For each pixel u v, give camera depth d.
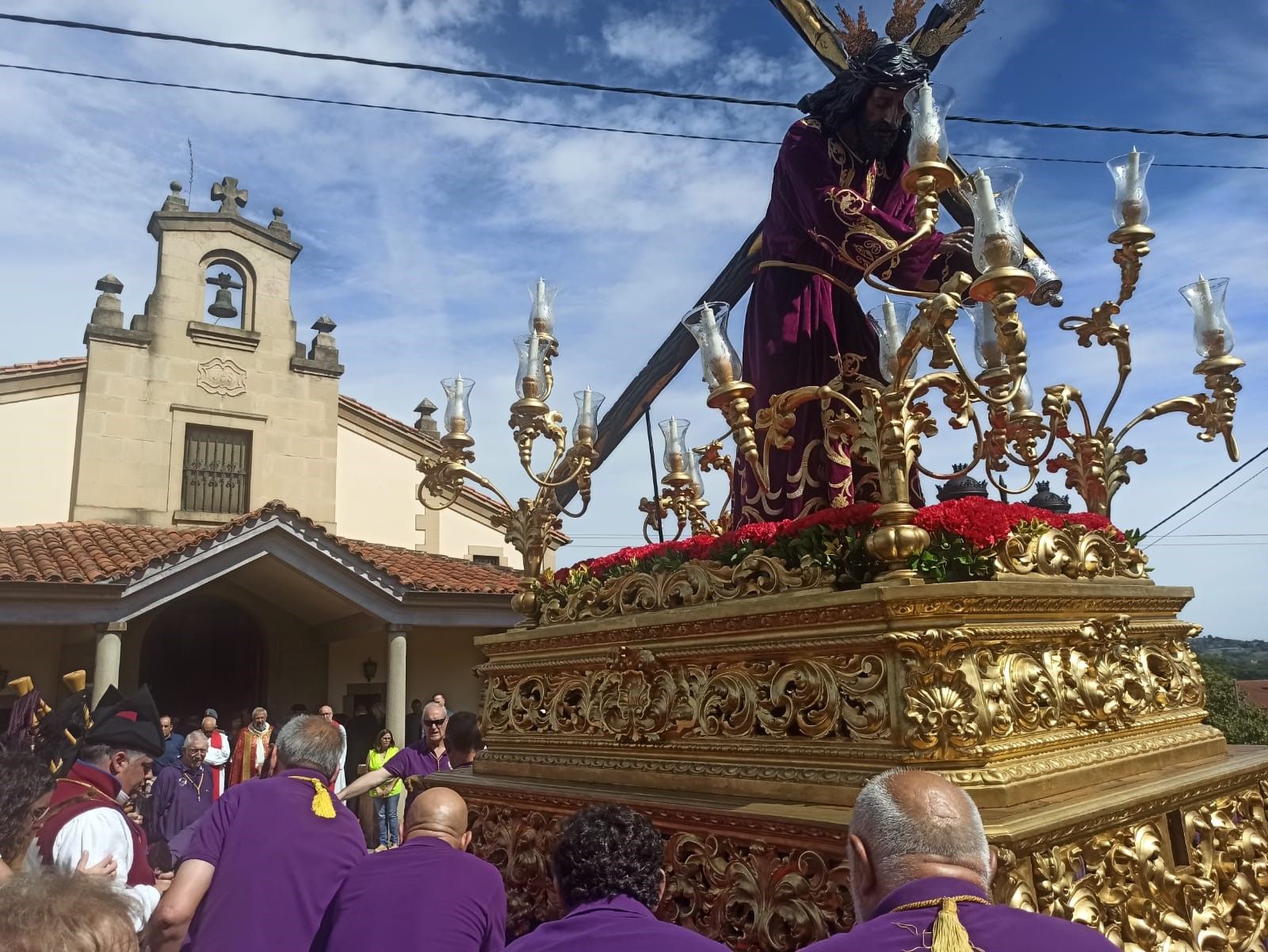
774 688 2.94
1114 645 3.25
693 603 3.36
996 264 2.92
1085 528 3.35
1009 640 2.74
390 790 7.62
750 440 3.33
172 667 15.23
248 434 17.34
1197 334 3.80
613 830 2.39
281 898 3.13
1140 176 3.79
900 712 2.57
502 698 4.24
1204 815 3.10
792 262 4.24
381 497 18.39
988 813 2.41
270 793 3.36
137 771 3.73
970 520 2.90
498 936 2.81
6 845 2.68
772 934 2.61
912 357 2.90
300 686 15.92
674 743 3.26
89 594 11.93
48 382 15.75
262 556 13.26
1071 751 2.83
